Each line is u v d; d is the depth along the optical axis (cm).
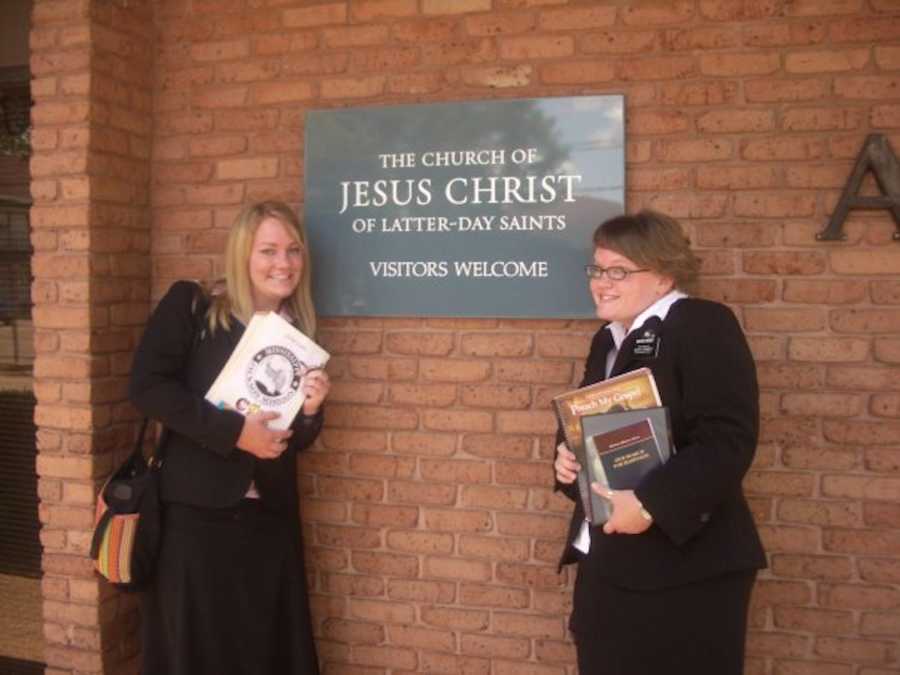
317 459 322
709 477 203
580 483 218
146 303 338
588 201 293
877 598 277
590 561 229
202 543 271
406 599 315
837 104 277
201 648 273
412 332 312
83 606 318
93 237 312
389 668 318
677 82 288
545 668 304
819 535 280
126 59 325
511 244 300
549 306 298
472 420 307
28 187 364
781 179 281
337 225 314
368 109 311
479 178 302
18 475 368
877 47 274
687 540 211
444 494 310
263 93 326
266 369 269
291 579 292
